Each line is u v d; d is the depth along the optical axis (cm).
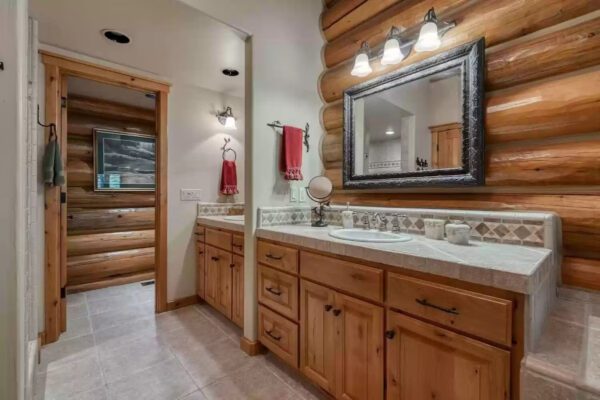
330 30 223
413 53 173
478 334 92
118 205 347
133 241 351
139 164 361
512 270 87
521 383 82
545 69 126
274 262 179
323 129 233
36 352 155
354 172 204
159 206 269
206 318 254
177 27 194
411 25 173
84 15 179
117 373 174
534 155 129
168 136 274
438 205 164
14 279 78
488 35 142
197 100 293
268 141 201
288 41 209
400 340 114
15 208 78
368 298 125
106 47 219
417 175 169
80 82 294
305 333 158
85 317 255
